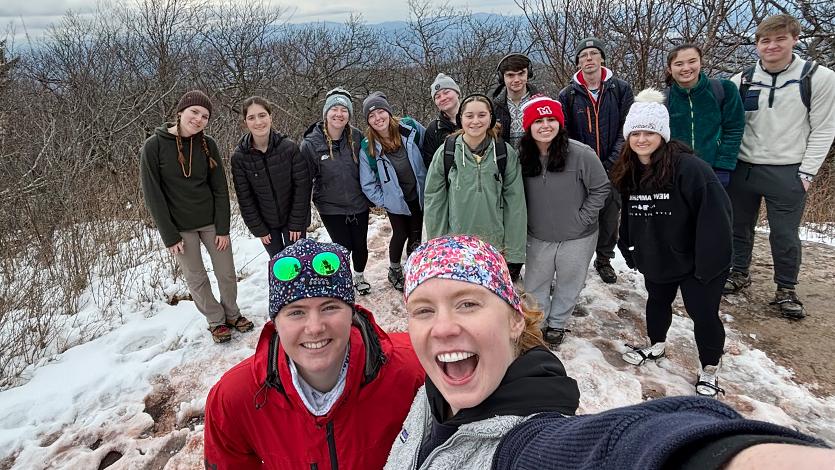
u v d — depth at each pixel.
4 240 5.19
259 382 1.43
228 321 3.83
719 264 2.57
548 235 3.22
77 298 4.38
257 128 3.42
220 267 3.62
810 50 8.27
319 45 20.05
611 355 3.35
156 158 3.17
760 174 3.63
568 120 3.94
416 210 4.23
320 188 3.97
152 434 2.78
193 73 16.16
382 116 3.79
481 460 0.94
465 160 3.19
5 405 2.97
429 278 1.07
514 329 1.13
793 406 2.77
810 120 3.40
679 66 3.45
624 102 3.80
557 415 0.92
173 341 3.72
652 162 2.66
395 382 1.50
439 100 4.01
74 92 11.23
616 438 0.65
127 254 5.18
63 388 3.14
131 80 13.27
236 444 1.53
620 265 4.67
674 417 0.65
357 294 4.37
